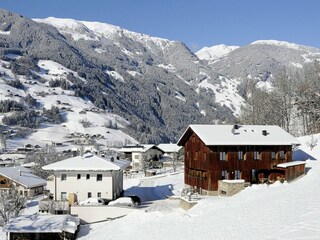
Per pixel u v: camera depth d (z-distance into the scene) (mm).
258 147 60844
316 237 19766
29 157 159250
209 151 59250
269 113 117750
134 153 148625
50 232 44656
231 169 59656
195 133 62656
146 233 32688
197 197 55344
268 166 61031
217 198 53969
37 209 63062
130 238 32625
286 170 58719
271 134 63531
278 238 20906
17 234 45625
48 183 64875
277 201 32188
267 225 24734
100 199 59656
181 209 51156
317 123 106125
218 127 64312
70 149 199625
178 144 70625
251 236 23016
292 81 128000
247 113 126188
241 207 33562
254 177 60594
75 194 62938
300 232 21188
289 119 116875
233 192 55594
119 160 73875
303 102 111938
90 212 53250
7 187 85312
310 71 123875
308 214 25078
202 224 30594
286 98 117812
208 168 59250
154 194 71750
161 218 39000
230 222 28578
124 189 79062
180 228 31297
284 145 61281
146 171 112125
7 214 54688
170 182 83312
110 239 35031
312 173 59625
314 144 81188
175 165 127000
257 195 39438
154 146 150375
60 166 63781
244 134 62250
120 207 52969
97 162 64500
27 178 88812
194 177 65125
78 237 44719
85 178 63656
